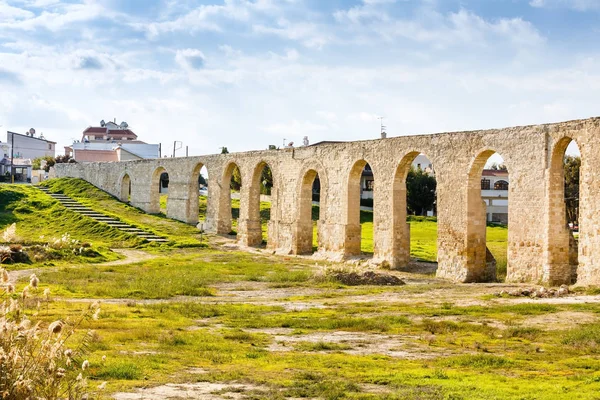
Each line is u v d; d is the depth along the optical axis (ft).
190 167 224.12
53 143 502.38
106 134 513.86
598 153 97.19
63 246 148.25
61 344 34.71
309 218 172.14
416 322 70.95
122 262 146.61
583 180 100.07
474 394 41.52
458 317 73.36
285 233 176.04
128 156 359.25
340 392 42.22
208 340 60.44
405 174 140.56
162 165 240.12
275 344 60.13
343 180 155.43
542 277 106.93
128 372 46.03
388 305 83.56
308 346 58.54
